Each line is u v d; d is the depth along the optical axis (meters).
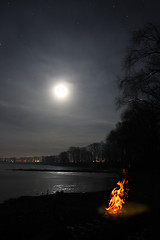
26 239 8.31
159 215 10.65
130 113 25.92
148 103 22.44
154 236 7.99
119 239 7.80
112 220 9.98
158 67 20.31
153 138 24.80
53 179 67.94
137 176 21.91
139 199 14.96
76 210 12.92
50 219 10.89
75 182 55.88
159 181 18.66
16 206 17.53
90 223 9.57
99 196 20.11
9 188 42.06
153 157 25.67
